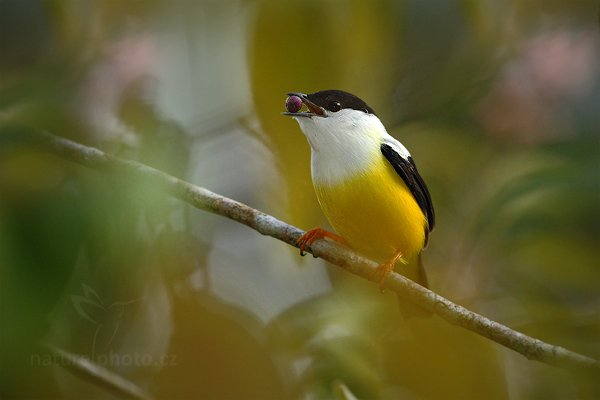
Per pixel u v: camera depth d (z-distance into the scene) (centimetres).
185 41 314
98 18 314
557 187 318
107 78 313
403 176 316
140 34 315
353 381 314
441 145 324
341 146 315
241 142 317
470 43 325
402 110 325
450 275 321
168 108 314
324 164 315
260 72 311
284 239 313
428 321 315
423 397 314
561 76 326
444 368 314
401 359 315
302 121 315
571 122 326
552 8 326
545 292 320
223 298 314
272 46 310
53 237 259
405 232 316
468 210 323
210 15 314
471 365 314
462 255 321
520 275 320
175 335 311
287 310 317
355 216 316
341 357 315
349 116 316
